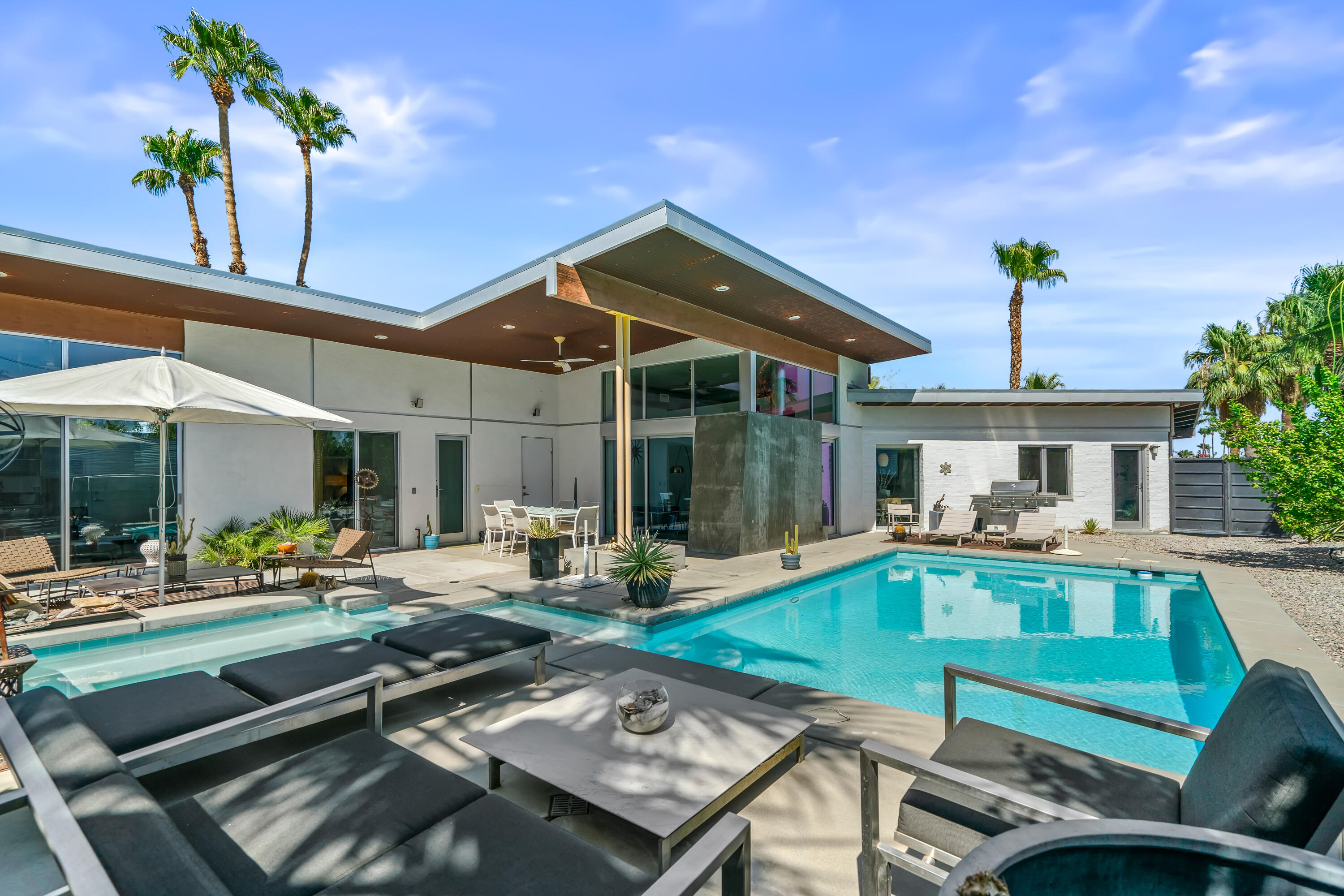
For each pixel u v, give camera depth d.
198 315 8.79
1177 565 9.12
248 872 1.77
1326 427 8.38
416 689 3.62
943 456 14.97
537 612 6.89
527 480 13.91
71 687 4.52
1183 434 19.30
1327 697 3.59
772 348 11.62
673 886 1.42
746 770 2.57
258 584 7.30
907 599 8.13
